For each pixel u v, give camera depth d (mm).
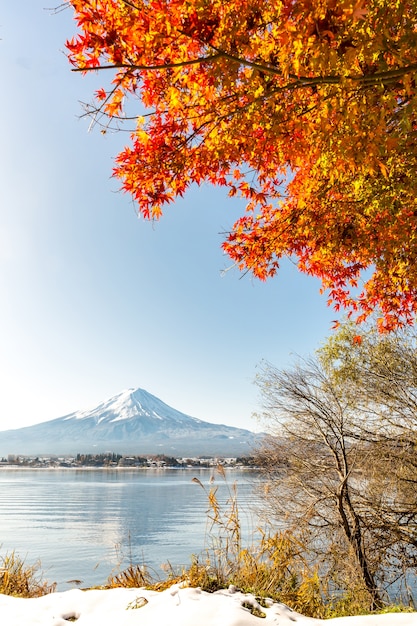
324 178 5176
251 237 5699
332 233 5457
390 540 12836
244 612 3160
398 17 2912
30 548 70188
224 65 3244
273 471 14945
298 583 4660
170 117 3871
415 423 13477
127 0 3025
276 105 3664
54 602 3654
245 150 3969
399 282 5965
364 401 14148
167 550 58969
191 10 3084
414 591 11789
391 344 13555
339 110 3328
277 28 3125
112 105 3420
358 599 5070
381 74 2945
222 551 4492
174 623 3006
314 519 13500
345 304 6895
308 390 14562
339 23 2750
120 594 3664
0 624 3254
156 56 3273
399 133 3662
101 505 156875
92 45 3125
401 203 4742
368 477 13852
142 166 3943
